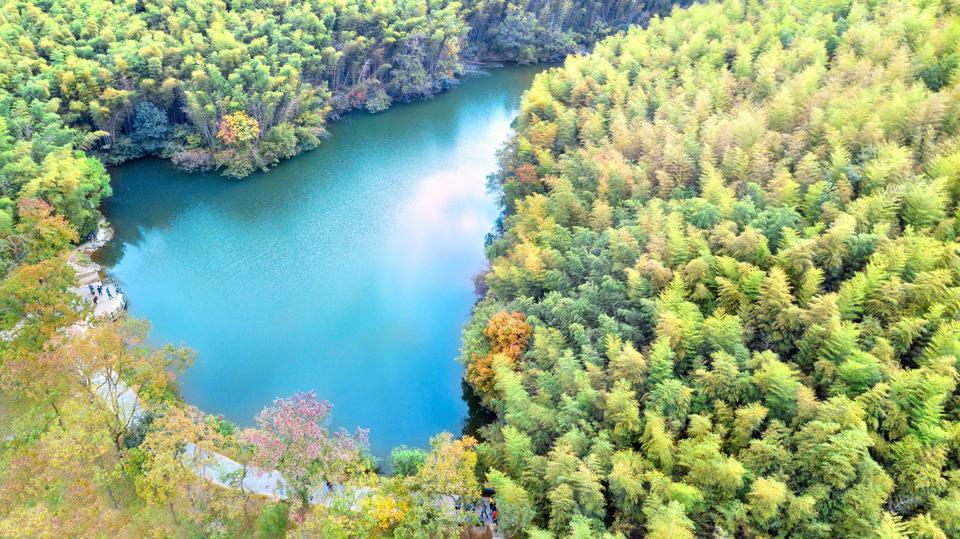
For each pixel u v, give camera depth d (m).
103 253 76.44
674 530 33.28
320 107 110.81
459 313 70.44
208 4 104.75
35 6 96.12
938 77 67.69
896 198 50.03
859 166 56.06
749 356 43.28
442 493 39.69
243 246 79.94
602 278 53.53
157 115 94.44
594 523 37.25
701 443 37.88
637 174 64.50
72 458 39.06
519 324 51.91
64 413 41.75
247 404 57.47
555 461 39.00
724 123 67.00
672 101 78.75
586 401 42.44
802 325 44.41
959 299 41.66
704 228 54.22
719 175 59.75
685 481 37.81
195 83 92.12
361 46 113.12
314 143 104.12
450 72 133.88
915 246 45.94
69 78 85.00
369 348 65.00
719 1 131.50
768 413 39.97
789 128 67.88
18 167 67.00
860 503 34.19
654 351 43.34
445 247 81.94
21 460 39.03
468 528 42.09
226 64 95.69
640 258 52.09
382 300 71.81
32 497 39.94
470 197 93.88
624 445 40.81
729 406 41.00
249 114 95.00
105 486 42.81
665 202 60.41
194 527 40.62
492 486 40.72
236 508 39.88
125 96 89.94
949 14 80.25
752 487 36.03
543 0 149.75
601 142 75.19
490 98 131.00
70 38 92.12
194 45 95.69
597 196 66.25
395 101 125.81
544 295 56.97
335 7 115.06
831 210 52.19
